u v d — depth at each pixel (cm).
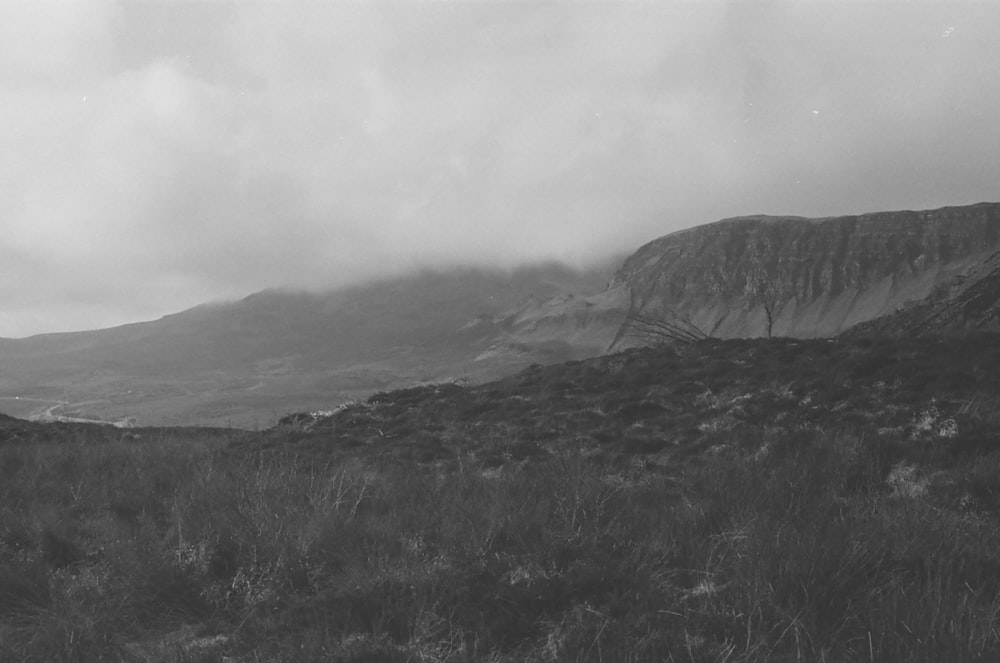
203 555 648
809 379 1555
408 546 632
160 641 516
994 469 851
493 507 702
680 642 419
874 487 872
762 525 586
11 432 2100
